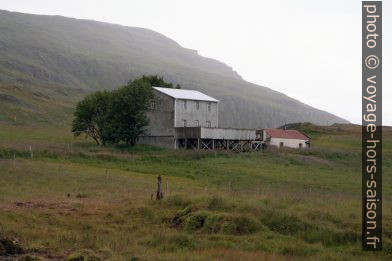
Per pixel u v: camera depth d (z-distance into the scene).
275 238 27.09
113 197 38.56
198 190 44.31
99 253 23.00
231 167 63.38
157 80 96.81
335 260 23.98
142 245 25.38
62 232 26.69
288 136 91.75
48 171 50.69
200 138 77.94
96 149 72.62
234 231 27.75
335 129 122.69
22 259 20.94
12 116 115.88
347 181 58.25
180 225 29.34
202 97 86.62
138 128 80.38
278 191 45.91
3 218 28.64
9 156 58.81
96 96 83.56
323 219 29.92
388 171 68.31
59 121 127.12
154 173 58.12
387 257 25.33
